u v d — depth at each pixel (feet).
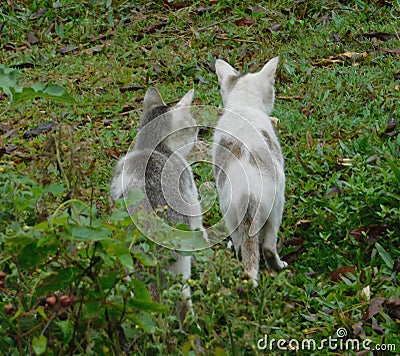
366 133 31.14
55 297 14.61
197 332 17.66
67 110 35.91
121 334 16.16
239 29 43.65
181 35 43.98
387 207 25.90
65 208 17.06
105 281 15.10
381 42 40.65
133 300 15.08
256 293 21.08
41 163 17.28
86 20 45.44
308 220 26.78
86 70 40.27
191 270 22.84
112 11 45.91
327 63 39.11
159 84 38.37
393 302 22.07
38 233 14.69
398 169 26.50
